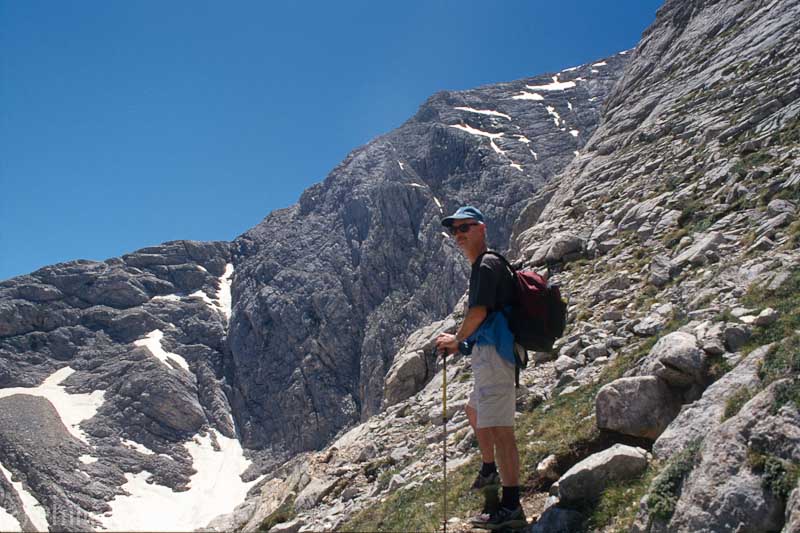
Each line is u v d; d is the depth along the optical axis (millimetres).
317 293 110312
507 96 135625
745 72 25391
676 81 32812
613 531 5598
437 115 131625
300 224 132125
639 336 11719
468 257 6949
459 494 8453
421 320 93438
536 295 6363
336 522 11844
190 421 104438
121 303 130500
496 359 6395
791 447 4422
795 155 15500
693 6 41062
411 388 23484
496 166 104438
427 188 110812
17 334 121500
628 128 32938
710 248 13727
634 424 7285
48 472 86500
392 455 13922
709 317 9328
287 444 96938
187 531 77188
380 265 105375
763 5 30969
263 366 108625
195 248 144000
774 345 5891
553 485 6922
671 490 5082
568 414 9180
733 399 5559
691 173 19984
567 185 32125
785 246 11055
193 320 124812
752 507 4344
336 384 99000
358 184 125750
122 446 96875
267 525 14164
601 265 17891
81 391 109812
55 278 131500
